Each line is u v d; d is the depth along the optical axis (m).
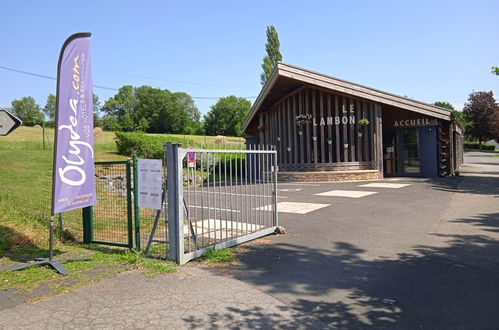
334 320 3.77
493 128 61.06
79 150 5.70
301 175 18.44
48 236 6.97
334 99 18.88
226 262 5.67
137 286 4.64
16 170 13.94
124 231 7.75
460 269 5.14
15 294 4.39
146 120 87.25
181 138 25.39
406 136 19.58
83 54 5.72
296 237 7.18
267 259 5.80
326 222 8.47
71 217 8.33
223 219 9.03
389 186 15.02
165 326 3.66
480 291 4.38
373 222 8.34
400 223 8.17
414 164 19.38
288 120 19.62
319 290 4.54
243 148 7.00
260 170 8.39
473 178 17.89
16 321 3.73
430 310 3.93
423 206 10.20
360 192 13.41
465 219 8.34
